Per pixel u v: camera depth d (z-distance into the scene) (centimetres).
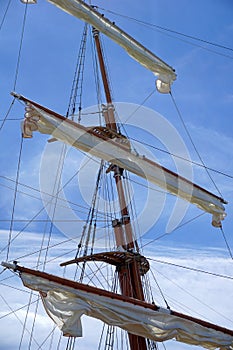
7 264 1340
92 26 2253
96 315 1448
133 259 1831
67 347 1731
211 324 1698
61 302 1390
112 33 2133
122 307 1498
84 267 1805
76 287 1423
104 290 1480
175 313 1612
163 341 1562
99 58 2369
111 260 1850
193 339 1631
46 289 1368
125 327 1506
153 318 1557
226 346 1709
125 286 1798
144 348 1686
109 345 1848
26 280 1349
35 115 1608
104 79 2312
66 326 1352
